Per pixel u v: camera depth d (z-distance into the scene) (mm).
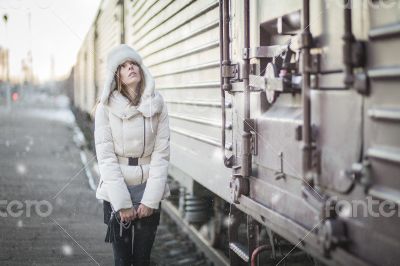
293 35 2791
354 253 2090
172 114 5516
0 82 33594
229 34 3529
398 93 1828
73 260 4426
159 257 5152
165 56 5703
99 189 2877
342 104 2172
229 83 3428
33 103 39219
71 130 18453
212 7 3926
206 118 4219
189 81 4758
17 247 4754
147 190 2791
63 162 10695
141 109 2736
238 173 3248
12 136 16047
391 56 1865
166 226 6465
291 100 2744
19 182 8273
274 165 2771
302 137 2443
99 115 2801
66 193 7414
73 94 24859
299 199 2486
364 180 1992
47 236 5168
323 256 2232
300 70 2500
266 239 3281
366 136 2014
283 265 3203
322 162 2316
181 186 5906
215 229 4867
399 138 1831
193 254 5277
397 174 1839
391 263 1893
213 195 4980
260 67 3051
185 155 4969
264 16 3016
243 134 3072
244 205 3107
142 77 2812
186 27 4750
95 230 5422
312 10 2432
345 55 2041
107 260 4422
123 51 2771
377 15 1949
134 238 2869
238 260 3652
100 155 2777
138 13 7461
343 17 2104
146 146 2805
